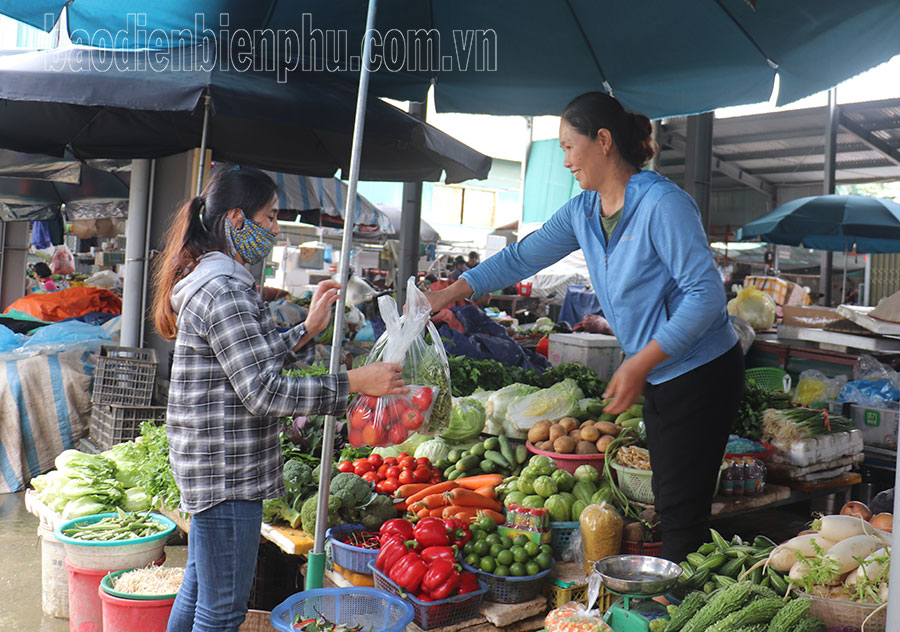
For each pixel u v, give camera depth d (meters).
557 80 4.93
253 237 2.20
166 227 6.61
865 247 11.15
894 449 4.82
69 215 9.70
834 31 3.82
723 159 18.80
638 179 2.44
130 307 6.78
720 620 2.18
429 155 5.67
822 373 6.00
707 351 2.49
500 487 3.47
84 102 3.77
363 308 8.20
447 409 2.46
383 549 2.87
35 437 5.67
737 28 4.09
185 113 5.49
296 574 3.45
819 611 2.29
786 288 10.22
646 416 2.68
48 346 5.94
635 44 4.48
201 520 2.08
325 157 6.02
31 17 4.13
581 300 10.95
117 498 3.71
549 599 3.01
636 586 2.23
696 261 2.27
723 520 4.73
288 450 3.72
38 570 4.10
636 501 3.32
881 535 2.52
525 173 18.39
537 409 3.87
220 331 2.01
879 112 13.37
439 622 2.72
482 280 2.95
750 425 4.27
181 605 2.26
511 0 4.30
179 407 2.07
